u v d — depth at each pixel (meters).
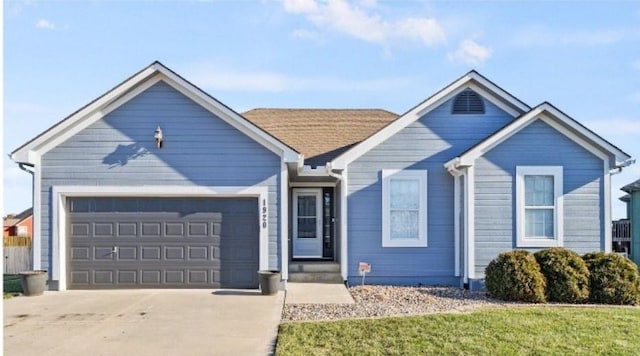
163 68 12.70
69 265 12.80
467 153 12.80
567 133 13.02
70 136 12.80
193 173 12.86
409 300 11.20
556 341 7.54
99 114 12.84
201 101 12.88
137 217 12.95
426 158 14.01
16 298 11.54
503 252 12.49
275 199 12.90
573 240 12.95
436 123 14.10
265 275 11.88
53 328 8.68
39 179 12.73
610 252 12.06
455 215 13.85
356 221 13.91
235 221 12.98
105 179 12.79
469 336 7.78
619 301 10.72
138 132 12.88
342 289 12.76
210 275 12.91
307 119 17.80
